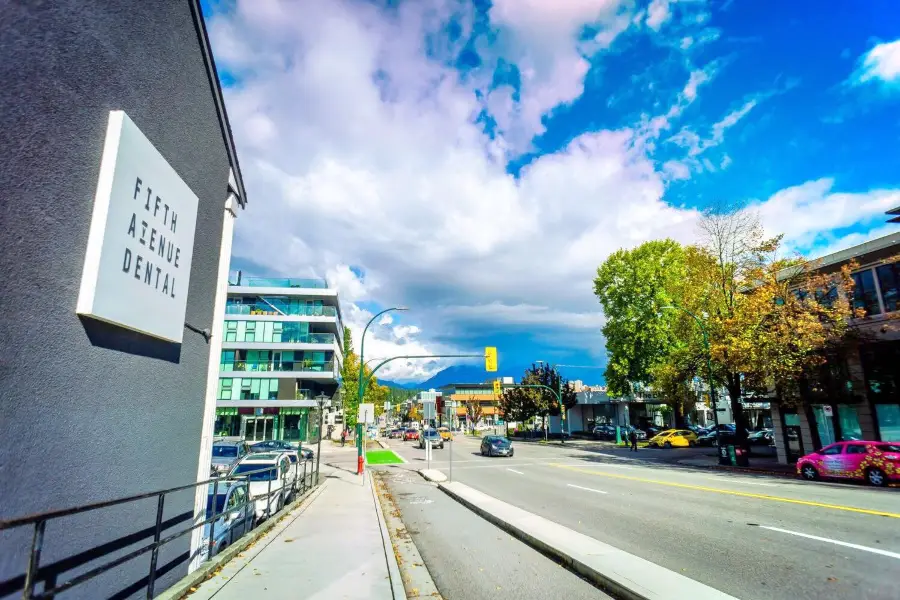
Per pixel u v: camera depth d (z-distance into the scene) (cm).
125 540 473
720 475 1977
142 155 487
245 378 4844
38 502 361
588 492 1488
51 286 376
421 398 2431
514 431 6656
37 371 362
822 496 1307
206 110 673
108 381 451
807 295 2231
